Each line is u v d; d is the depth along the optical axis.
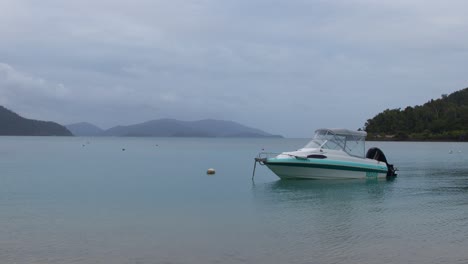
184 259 12.73
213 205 21.41
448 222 17.50
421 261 12.56
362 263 12.37
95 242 14.50
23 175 36.00
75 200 22.92
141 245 14.15
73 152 80.81
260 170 41.88
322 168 29.42
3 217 18.48
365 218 18.28
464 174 37.12
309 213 19.36
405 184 29.39
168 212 19.61
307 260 12.61
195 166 47.16
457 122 161.12
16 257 12.92
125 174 37.47
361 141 30.56
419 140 159.12
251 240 14.70
